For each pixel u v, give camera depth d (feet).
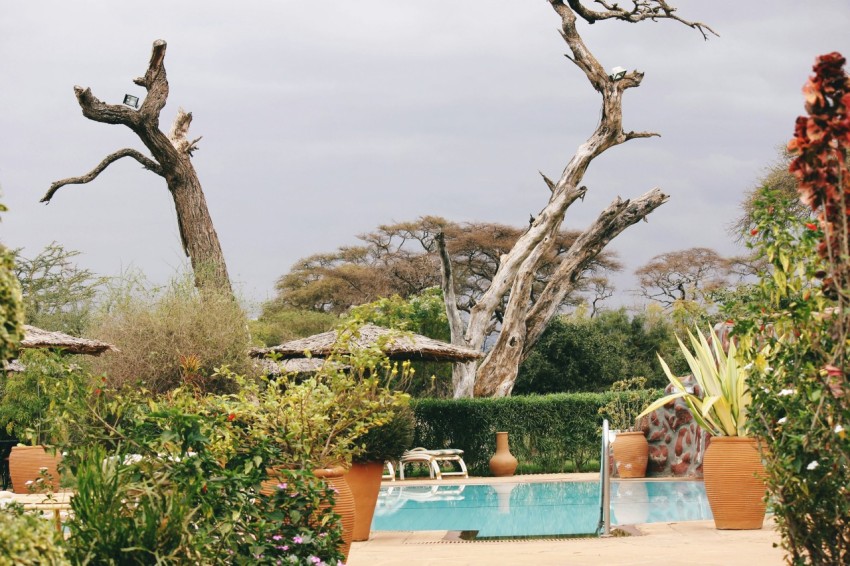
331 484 23.38
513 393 107.55
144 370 61.16
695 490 46.93
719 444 29.89
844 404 14.80
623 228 84.28
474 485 55.88
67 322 93.20
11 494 26.76
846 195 13.37
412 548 28.68
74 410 17.49
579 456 66.95
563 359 107.65
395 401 25.76
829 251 13.39
